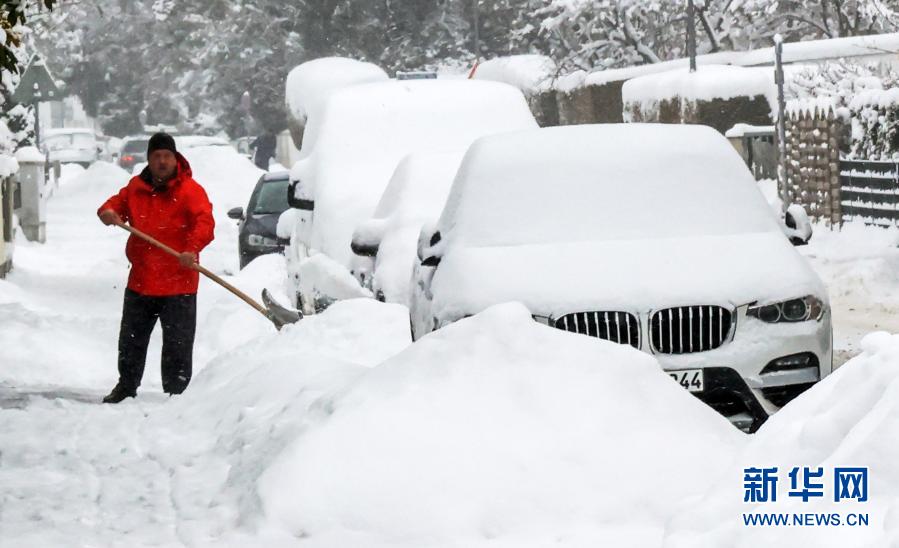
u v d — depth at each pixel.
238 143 157.75
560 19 93.88
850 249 48.22
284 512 13.57
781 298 19.77
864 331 34.88
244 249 52.28
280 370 19.55
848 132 55.28
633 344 19.52
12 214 52.28
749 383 19.38
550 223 21.92
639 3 90.38
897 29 81.25
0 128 53.94
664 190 22.42
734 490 9.83
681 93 66.44
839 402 9.88
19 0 23.56
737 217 22.02
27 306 40.75
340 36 149.88
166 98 178.38
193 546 13.28
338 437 14.27
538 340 15.35
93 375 29.84
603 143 23.45
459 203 23.00
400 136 34.94
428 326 21.27
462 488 13.66
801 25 89.56
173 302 24.39
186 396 21.03
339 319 25.61
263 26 151.25
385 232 28.94
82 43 187.88
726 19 89.38
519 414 14.54
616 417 14.58
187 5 158.88
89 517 14.56
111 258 61.84
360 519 13.45
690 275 19.97
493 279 20.33
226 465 16.41
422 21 150.00
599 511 13.48
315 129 37.81
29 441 18.70
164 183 24.47
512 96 36.38
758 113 64.44
